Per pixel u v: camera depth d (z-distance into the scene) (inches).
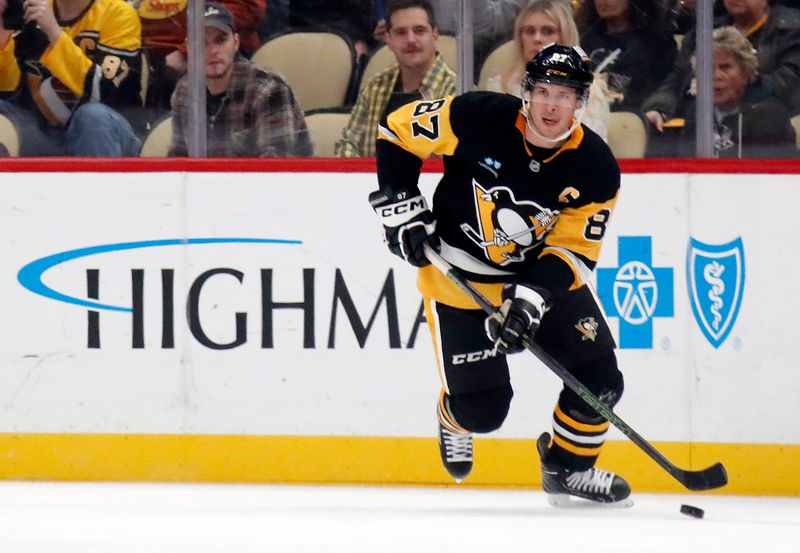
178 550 400.2
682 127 556.1
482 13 555.2
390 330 546.3
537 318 422.3
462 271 456.1
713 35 550.3
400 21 556.1
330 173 545.6
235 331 548.4
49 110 558.9
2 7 557.6
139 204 546.6
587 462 474.6
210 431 549.3
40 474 551.5
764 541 428.8
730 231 541.0
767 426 540.4
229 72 559.8
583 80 409.4
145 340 548.4
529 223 438.9
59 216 547.8
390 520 460.4
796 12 547.2
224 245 546.6
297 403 548.4
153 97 559.5
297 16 559.5
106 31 559.8
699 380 542.0
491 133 430.0
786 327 539.8
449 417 470.9
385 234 461.4
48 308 548.7
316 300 546.6
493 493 535.2
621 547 411.8
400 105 561.0
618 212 543.5
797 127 551.5
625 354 544.1
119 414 550.0
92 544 409.7
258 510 482.0
